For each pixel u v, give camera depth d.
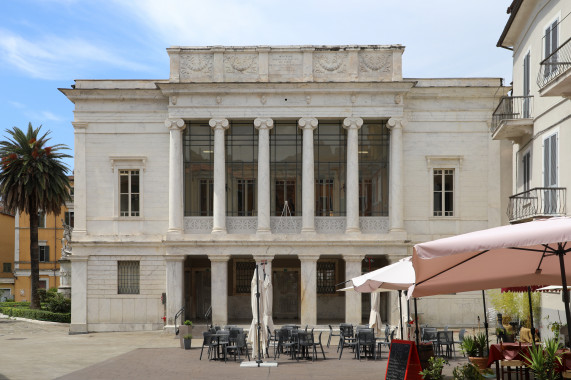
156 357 27.53
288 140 41.03
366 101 39.28
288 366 24.20
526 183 29.39
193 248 39.00
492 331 36.22
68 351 30.28
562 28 24.05
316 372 22.53
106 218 40.22
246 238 39.03
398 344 18.25
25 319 47.22
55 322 45.22
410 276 19.50
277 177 40.97
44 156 48.28
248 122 40.84
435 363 16.50
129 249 40.03
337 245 38.81
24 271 78.31
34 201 48.69
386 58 39.56
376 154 40.69
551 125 25.59
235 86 39.16
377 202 40.53
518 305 29.81
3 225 79.38
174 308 38.78
